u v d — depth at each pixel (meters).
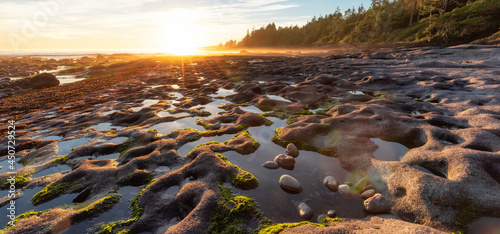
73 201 6.00
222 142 9.78
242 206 5.43
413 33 78.50
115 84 28.02
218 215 5.20
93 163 7.75
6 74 50.78
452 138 8.35
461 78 21.22
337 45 116.50
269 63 50.06
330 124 10.45
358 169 7.23
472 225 4.61
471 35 58.97
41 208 5.73
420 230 4.20
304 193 6.15
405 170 6.21
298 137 9.62
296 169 7.47
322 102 16.12
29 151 9.38
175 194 6.07
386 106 13.30
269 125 11.79
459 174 5.70
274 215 5.32
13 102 20.20
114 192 6.29
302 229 4.59
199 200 5.68
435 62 31.53
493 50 39.03
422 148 7.66
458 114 11.72
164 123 12.44
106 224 5.12
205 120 12.62
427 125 9.29
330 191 6.23
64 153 9.02
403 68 29.84
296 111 14.12
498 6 61.41
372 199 5.45
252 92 19.23
